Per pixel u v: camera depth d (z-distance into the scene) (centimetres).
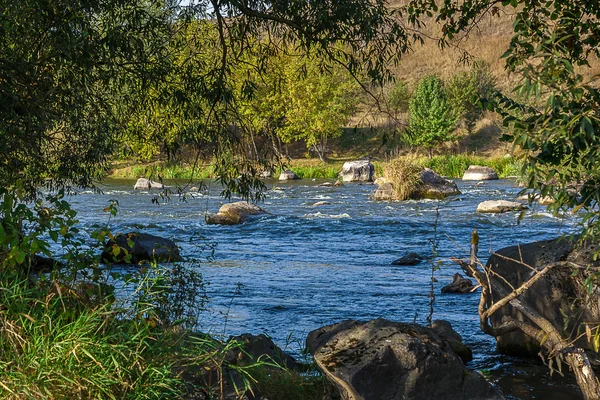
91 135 1005
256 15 906
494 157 6156
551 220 2492
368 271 1606
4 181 892
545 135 418
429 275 1539
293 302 1231
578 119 410
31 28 800
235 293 1312
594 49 590
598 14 587
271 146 994
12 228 600
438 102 6556
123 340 550
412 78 8081
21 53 833
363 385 553
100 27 931
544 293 781
